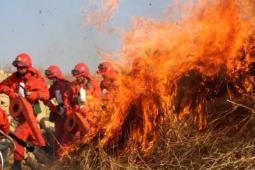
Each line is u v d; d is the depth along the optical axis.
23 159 8.33
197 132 6.09
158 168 5.93
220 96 6.22
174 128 6.15
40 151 8.70
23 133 8.38
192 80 6.35
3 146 8.31
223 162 5.57
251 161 5.45
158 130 6.25
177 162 5.86
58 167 6.67
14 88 8.74
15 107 8.54
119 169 6.06
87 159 6.34
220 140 5.84
